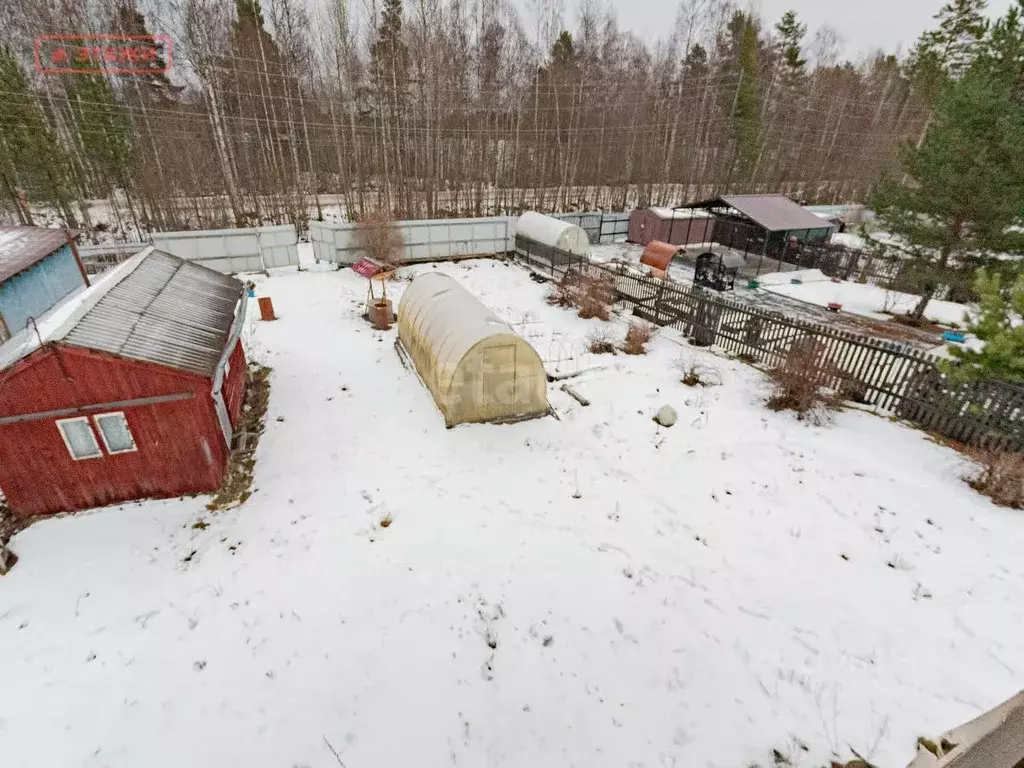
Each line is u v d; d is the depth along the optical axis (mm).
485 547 7840
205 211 30344
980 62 16422
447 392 10383
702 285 22172
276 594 7027
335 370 13188
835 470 9422
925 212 17312
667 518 8422
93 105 27734
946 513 8297
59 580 7148
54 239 15102
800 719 5551
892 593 6965
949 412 10250
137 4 30688
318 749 5328
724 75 45125
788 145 48250
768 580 7246
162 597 6953
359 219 26281
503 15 41688
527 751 5352
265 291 19219
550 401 11883
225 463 9305
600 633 6574
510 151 39938
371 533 8078
